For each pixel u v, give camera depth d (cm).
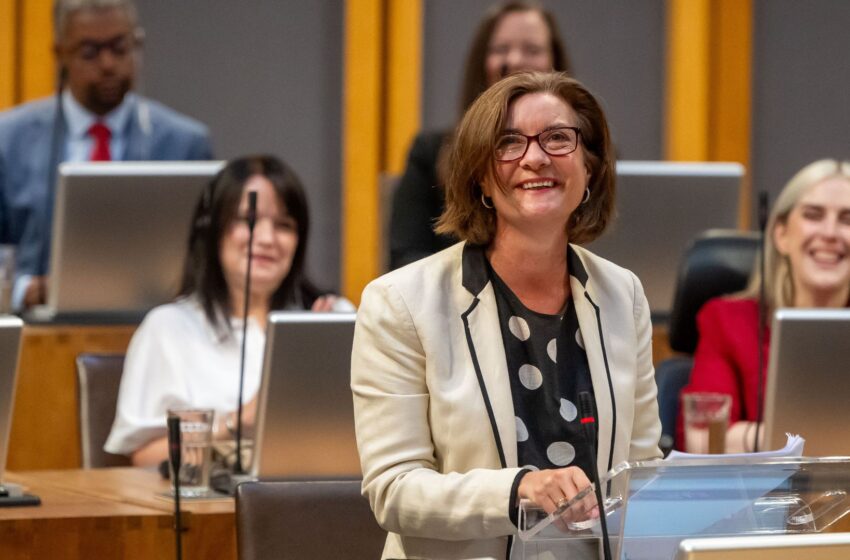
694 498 406
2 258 927
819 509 426
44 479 686
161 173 874
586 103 498
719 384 782
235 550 596
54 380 870
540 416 488
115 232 876
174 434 529
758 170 1472
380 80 1402
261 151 1373
